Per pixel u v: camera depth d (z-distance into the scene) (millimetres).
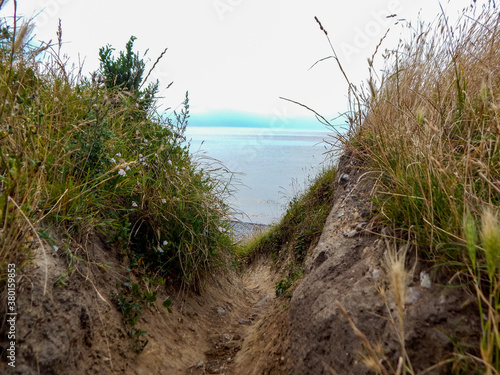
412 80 2998
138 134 3355
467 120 2076
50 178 2074
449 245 1526
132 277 2471
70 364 1583
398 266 1088
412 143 2111
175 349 2398
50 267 1738
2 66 2215
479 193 1638
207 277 3629
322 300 1946
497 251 1027
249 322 3438
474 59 2525
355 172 3424
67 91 2633
